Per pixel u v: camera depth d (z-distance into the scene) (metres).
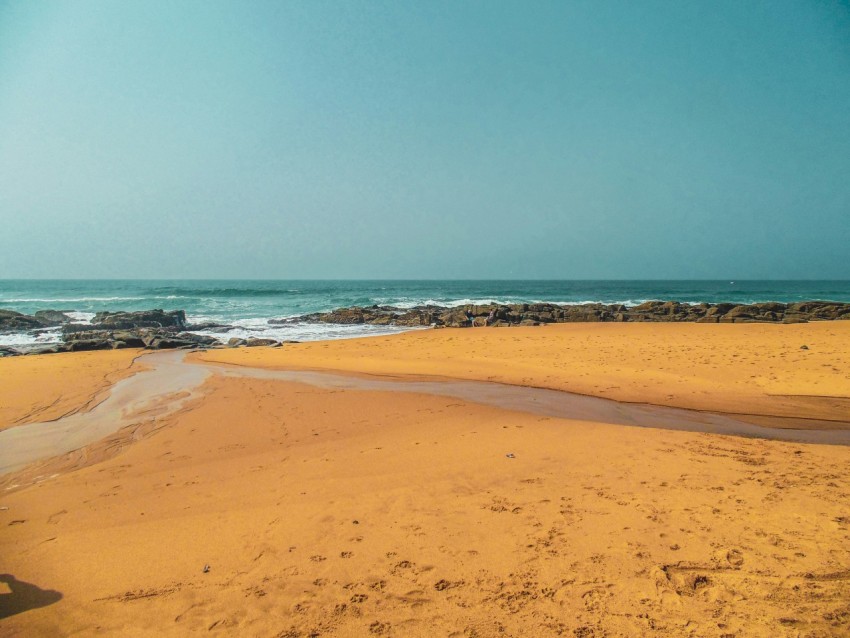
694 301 59.34
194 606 3.75
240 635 3.40
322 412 10.12
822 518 4.75
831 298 65.62
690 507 5.12
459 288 102.75
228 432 8.84
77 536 5.00
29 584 4.12
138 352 20.28
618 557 4.20
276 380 13.50
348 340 22.92
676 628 3.30
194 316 40.44
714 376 12.47
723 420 9.17
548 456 7.04
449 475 6.39
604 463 6.67
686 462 6.64
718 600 3.57
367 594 3.83
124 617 3.64
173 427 9.17
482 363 15.47
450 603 3.68
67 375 14.36
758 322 27.88
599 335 22.16
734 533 4.52
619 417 9.50
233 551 4.57
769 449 7.23
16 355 19.72
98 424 9.38
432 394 11.65
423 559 4.32
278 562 4.35
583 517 4.98
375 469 6.74
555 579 3.92
